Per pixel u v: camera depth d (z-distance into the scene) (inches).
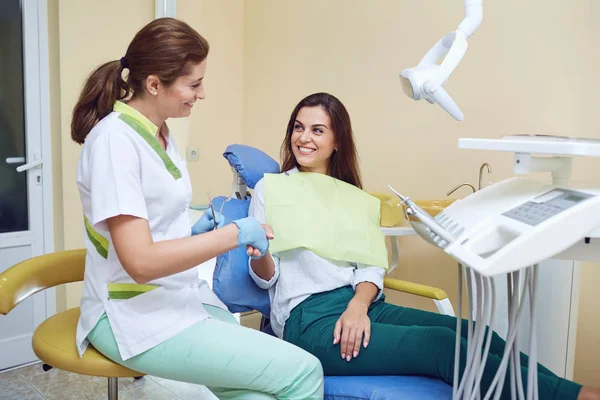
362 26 103.2
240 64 130.0
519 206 38.4
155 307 47.1
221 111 127.5
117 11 107.1
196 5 120.0
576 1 76.3
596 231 33.0
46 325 54.5
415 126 96.1
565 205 33.9
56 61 101.7
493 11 85.4
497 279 67.6
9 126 98.2
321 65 111.4
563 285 65.5
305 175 66.4
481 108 87.8
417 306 98.4
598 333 77.8
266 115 125.0
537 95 81.4
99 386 91.7
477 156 88.0
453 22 89.3
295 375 46.1
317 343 54.7
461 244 36.2
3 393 88.6
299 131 66.6
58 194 104.7
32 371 98.0
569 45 77.5
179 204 49.6
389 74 99.3
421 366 50.1
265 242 48.5
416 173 96.7
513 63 83.7
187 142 121.9
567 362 67.1
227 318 54.1
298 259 61.7
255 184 70.1
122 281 47.0
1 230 98.8
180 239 44.1
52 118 103.1
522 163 39.1
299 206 63.4
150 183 46.9
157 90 47.1
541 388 43.8
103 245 47.4
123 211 42.3
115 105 48.4
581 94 76.9
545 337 66.8
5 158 98.1
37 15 98.9
